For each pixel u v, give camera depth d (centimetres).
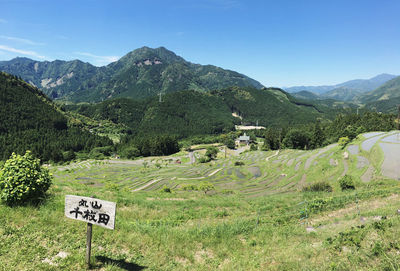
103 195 1734
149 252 812
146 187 6294
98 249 785
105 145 19375
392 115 12788
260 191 4175
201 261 820
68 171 10938
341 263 718
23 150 15475
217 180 6562
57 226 880
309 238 1052
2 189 973
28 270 621
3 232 771
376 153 4794
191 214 1527
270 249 927
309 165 5691
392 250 762
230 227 1170
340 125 13612
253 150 14162
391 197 1872
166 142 16725
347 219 1343
